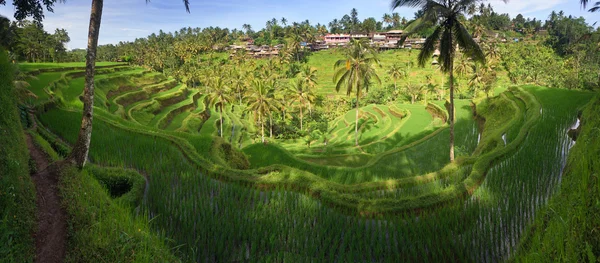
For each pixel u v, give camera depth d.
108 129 24.11
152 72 93.31
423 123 49.97
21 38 63.69
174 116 67.00
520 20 155.00
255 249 10.09
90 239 7.88
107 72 75.31
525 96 36.00
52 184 10.55
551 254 6.12
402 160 28.31
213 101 53.91
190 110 73.56
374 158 29.42
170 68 121.69
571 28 107.38
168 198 13.41
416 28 20.75
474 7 20.02
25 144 12.70
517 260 7.49
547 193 13.18
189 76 113.00
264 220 11.55
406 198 12.91
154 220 11.75
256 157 28.81
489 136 26.38
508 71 93.31
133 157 18.50
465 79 93.56
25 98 28.31
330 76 113.94
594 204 5.83
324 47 142.88
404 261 9.79
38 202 9.22
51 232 8.08
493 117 37.47
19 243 6.77
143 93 69.50
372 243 10.37
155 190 14.10
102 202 10.02
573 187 7.63
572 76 68.88
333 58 126.94
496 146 21.98
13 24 23.69
